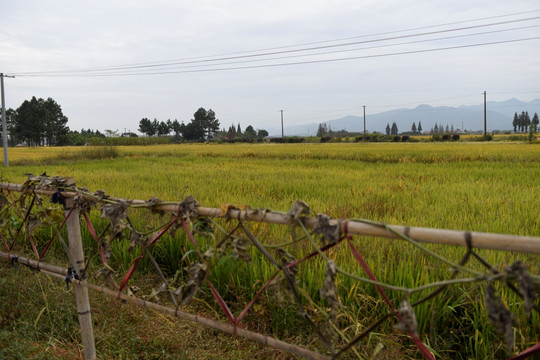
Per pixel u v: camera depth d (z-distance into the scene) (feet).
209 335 10.54
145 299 8.17
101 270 8.65
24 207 11.59
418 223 17.65
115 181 36.09
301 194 28.14
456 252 12.79
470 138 250.78
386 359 8.72
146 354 9.59
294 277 6.26
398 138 249.34
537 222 16.72
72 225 9.32
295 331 10.34
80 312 9.45
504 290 9.95
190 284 6.73
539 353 8.40
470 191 26.86
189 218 7.06
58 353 9.61
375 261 12.43
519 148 97.35
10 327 10.58
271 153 96.02
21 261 11.59
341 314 9.66
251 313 11.09
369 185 31.48
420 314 9.86
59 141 349.00
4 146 91.40
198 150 128.57
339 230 5.33
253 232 14.16
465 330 10.14
